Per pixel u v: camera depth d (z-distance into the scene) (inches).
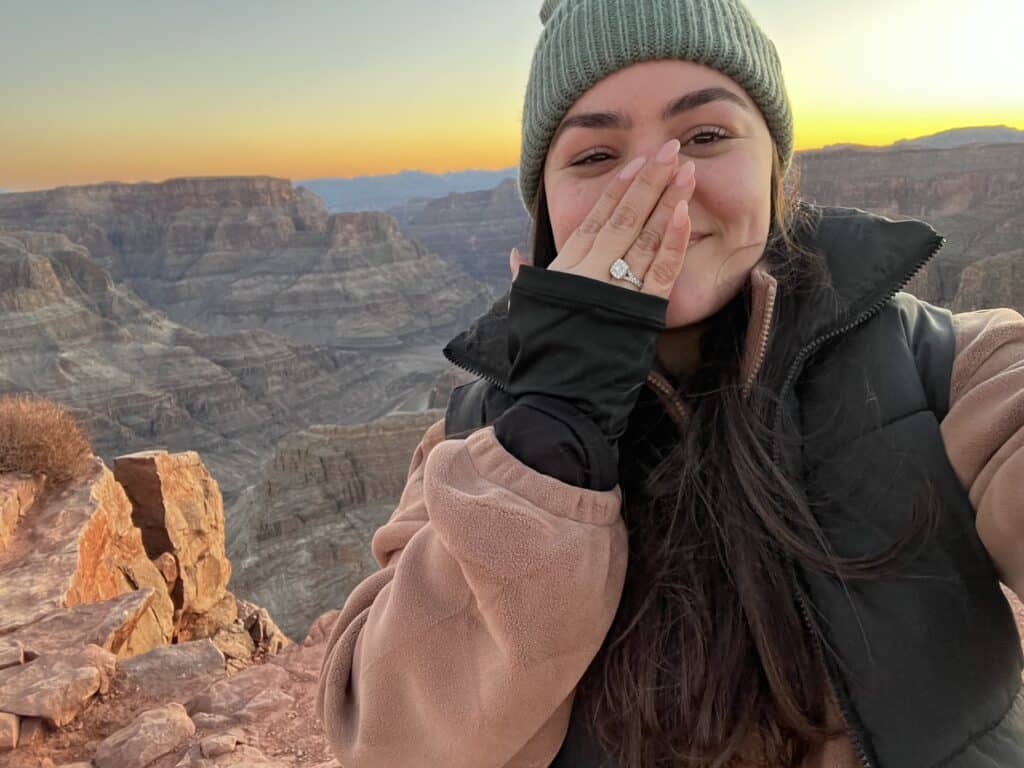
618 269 14.9
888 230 16.7
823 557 14.3
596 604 14.5
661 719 14.5
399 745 16.2
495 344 20.2
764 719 15.0
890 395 15.6
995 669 14.7
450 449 16.0
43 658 75.4
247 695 70.1
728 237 15.5
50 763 62.1
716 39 15.3
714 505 14.9
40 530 112.0
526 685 14.3
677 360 17.5
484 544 14.2
